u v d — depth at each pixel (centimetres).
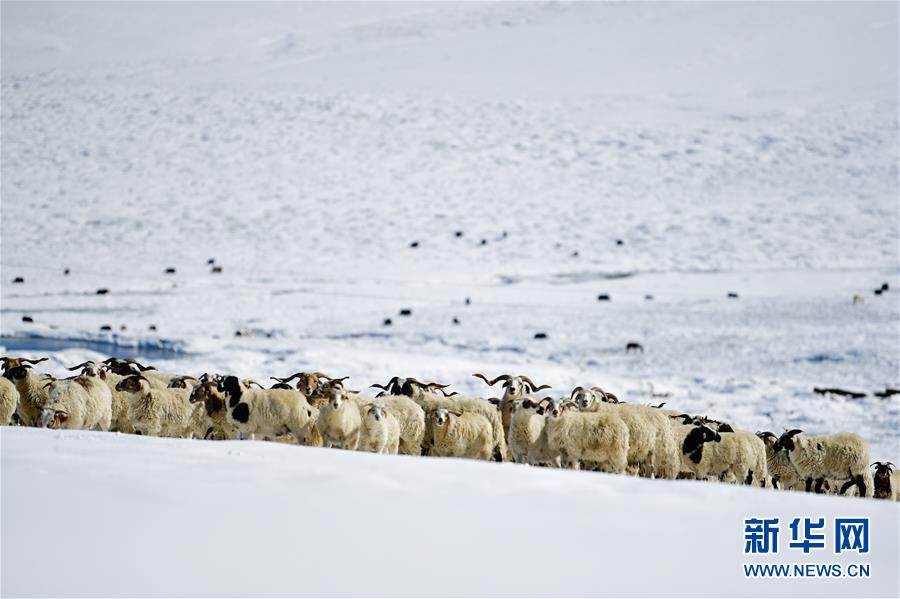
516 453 1461
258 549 790
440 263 7575
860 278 6544
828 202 9662
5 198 9825
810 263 7456
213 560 762
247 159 11662
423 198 10181
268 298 5775
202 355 3778
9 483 915
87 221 8981
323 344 4244
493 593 730
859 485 1569
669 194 10275
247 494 932
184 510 871
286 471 1029
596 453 1391
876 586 803
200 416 1584
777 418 2625
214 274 6825
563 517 923
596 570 786
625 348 4222
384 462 1113
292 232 8725
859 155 11169
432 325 4903
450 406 1656
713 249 8100
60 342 4178
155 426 1548
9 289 5847
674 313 5250
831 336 4347
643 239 8544
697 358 3931
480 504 950
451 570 770
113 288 6034
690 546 859
